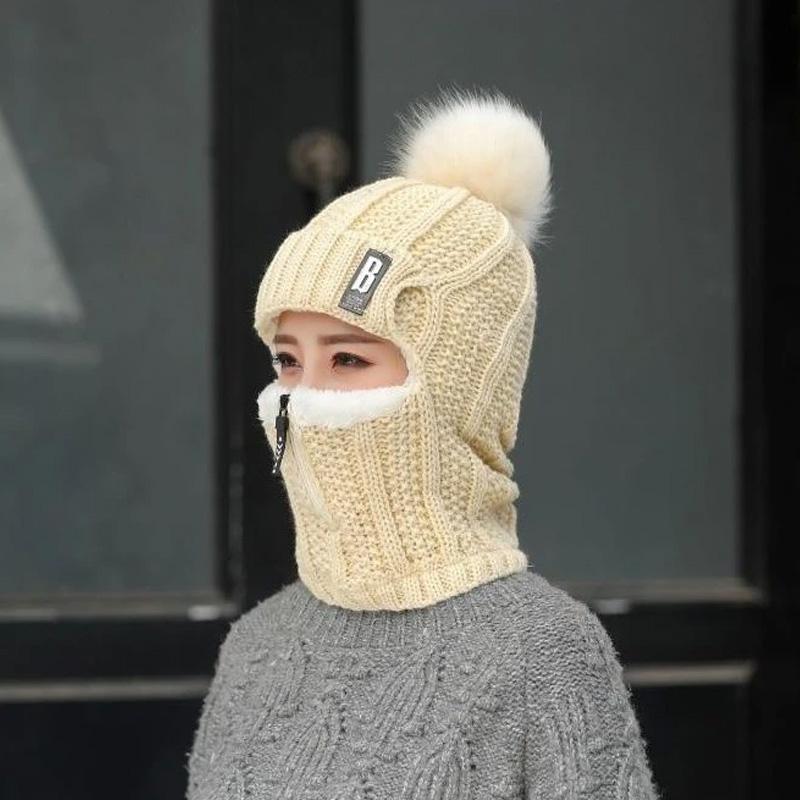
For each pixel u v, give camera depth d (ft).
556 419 39.52
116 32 38.40
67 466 38.47
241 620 22.63
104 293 38.55
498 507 20.65
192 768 22.08
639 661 38.93
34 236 38.50
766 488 39.32
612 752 18.37
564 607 19.15
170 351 38.52
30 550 38.34
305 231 20.43
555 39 39.19
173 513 38.50
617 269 39.63
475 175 21.06
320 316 19.75
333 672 19.85
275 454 20.71
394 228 19.76
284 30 38.17
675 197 39.73
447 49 38.73
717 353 39.91
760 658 39.14
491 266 20.01
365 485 19.60
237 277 38.11
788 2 39.19
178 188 38.52
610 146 39.52
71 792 37.40
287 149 38.19
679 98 39.68
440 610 19.44
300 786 19.02
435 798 18.17
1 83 38.29
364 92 38.40
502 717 18.43
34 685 37.35
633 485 39.75
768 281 39.42
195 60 38.42
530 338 20.97
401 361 19.72
